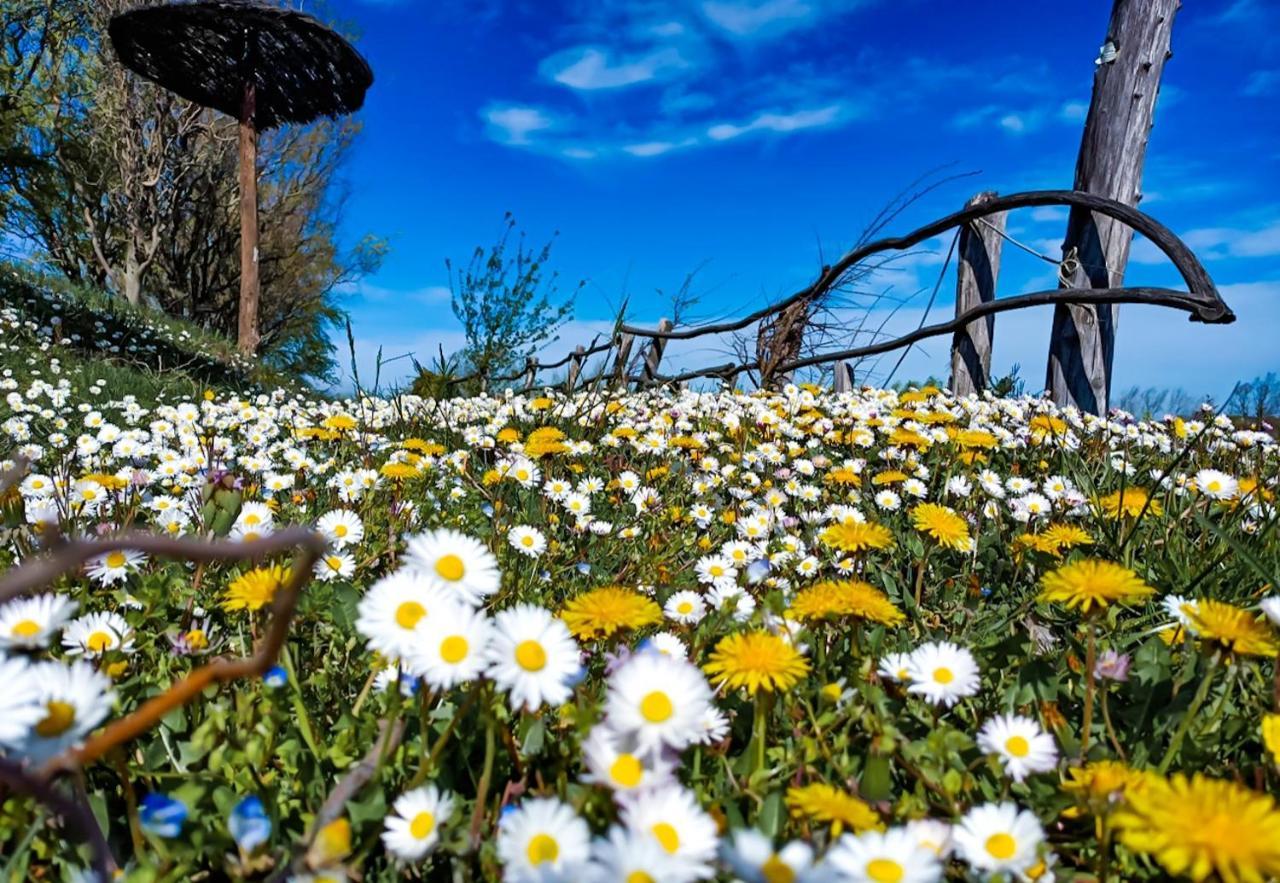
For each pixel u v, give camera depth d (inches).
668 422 185.8
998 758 46.1
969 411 193.6
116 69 880.3
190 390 313.7
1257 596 80.0
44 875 39.6
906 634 76.0
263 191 1106.1
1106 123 226.7
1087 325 225.9
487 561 47.2
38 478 110.0
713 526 121.4
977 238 251.1
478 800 40.6
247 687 53.4
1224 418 176.9
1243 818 29.0
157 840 38.3
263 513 83.0
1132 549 93.3
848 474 123.0
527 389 309.0
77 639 55.2
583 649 66.8
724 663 45.7
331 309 1259.2
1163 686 55.4
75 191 877.2
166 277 1072.8
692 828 33.8
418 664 39.2
